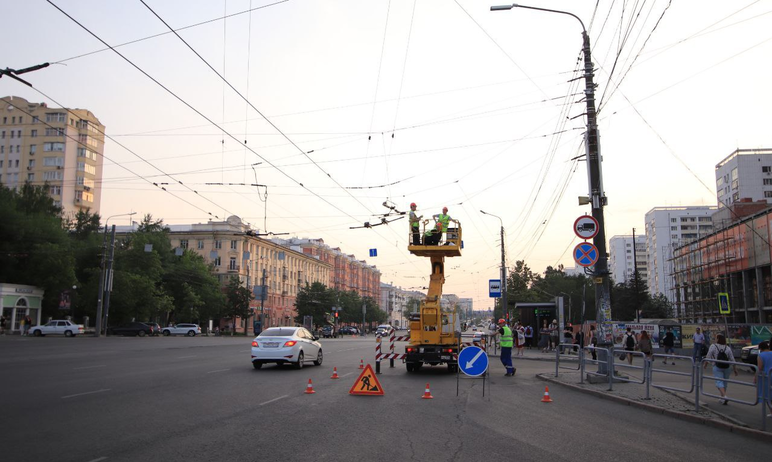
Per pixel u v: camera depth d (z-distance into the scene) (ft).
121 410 34.14
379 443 26.50
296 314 338.13
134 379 51.37
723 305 96.27
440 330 66.28
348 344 158.61
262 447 25.11
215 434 27.73
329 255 411.54
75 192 260.42
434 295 67.10
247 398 41.24
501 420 33.96
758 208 175.52
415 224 68.39
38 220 193.77
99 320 169.68
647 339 78.84
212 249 271.08
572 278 252.83
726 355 47.75
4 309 177.78
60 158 253.44
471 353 45.32
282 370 66.74
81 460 22.04
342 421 32.37
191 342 139.23
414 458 23.65
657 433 31.14
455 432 29.71
